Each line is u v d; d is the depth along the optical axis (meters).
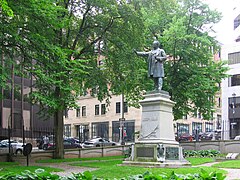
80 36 30.20
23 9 19.84
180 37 31.86
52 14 20.69
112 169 17.19
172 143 19.03
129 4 29.14
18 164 23.33
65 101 24.09
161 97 19.38
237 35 62.09
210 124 69.00
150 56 20.34
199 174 7.93
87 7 28.47
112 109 67.62
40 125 52.16
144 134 19.47
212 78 35.19
